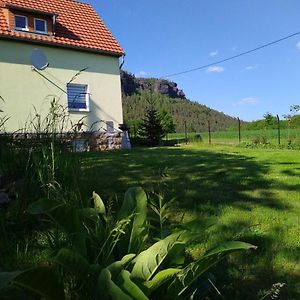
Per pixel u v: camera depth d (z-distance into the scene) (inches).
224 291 109.0
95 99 672.4
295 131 812.6
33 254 123.2
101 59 684.7
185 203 194.7
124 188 216.5
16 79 585.6
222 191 223.8
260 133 1055.0
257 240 147.4
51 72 623.8
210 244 139.6
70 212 89.7
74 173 153.7
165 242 77.9
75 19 713.6
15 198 156.6
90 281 78.7
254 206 194.1
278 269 125.3
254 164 345.4
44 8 689.0
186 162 354.0
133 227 91.0
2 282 60.0
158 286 77.1
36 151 162.2
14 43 586.2
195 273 77.2
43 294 69.4
